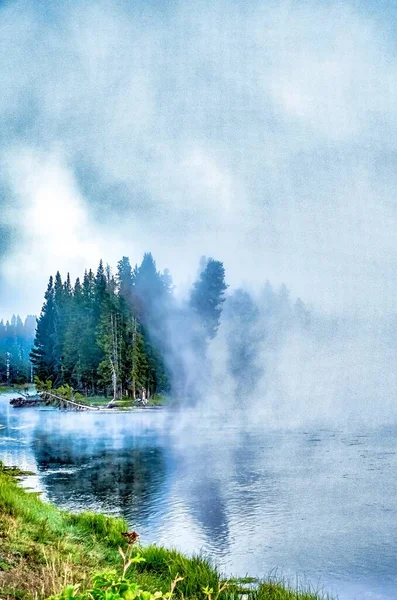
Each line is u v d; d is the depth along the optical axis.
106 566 10.28
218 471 26.17
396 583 12.18
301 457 30.42
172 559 11.18
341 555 14.08
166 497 20.61
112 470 26.56
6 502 13.27
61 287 100.94
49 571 8.86
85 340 86.81
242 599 10.15
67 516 14.49
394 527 16.58
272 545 14.88
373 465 27.73
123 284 98.81
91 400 81.56
